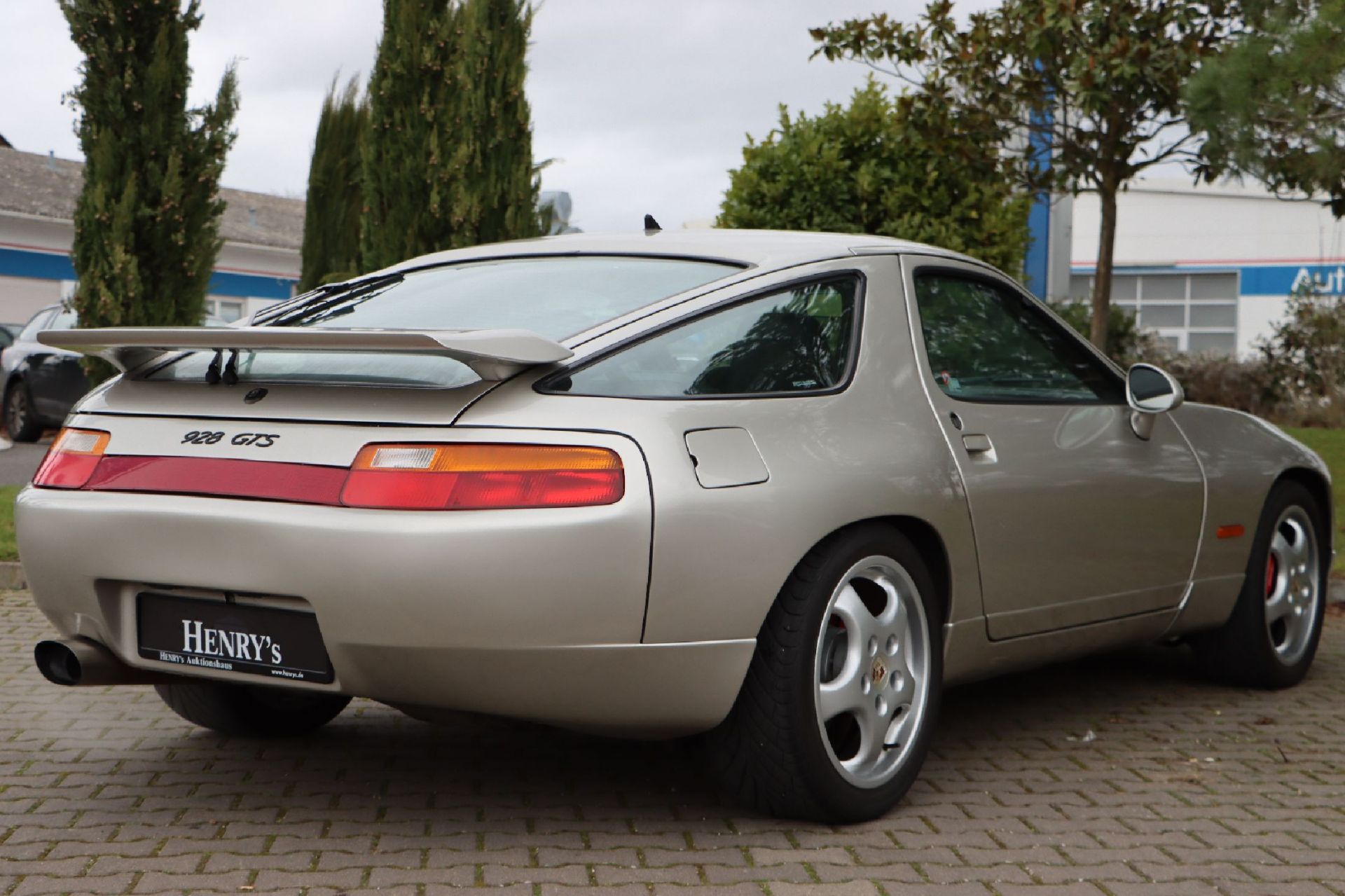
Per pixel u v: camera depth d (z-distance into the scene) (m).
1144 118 9.54
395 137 10.53
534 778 3.77
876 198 11.06
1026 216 11.59
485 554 2.82
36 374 14.98
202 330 3.01
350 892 2.89
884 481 3.37
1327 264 27.36
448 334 2.82
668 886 2.94
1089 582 4.10
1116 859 3.18
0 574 6.69
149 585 3.17
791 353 3.41
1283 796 3.73
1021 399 4.00
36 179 34.38
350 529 2.87
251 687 3.87
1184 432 4.61
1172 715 4.65
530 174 10.83
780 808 3.32
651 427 3.00
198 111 11.11
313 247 15.39
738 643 3.09
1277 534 5.03
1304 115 7.37
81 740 4.14
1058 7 9.02
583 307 3.37
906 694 3.50
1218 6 9.08
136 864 3.05
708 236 3.89
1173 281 28.62
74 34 10.68
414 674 2.93
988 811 3.54
